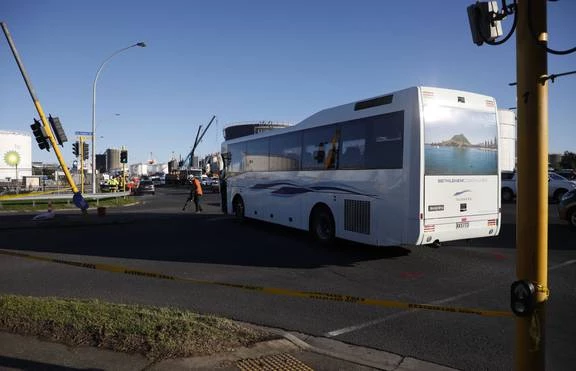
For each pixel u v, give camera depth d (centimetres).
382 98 955
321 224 1164
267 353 446
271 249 1137
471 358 477
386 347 507
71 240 1327
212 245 1210
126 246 1209
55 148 1977
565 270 884
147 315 524
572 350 499
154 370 399
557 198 2500
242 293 727
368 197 984
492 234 966
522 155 254
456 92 924
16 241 1314
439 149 892
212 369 405
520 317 257
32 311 526
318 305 665
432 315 621
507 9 288
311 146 1203
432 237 884
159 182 7744
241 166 1655
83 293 723
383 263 962
